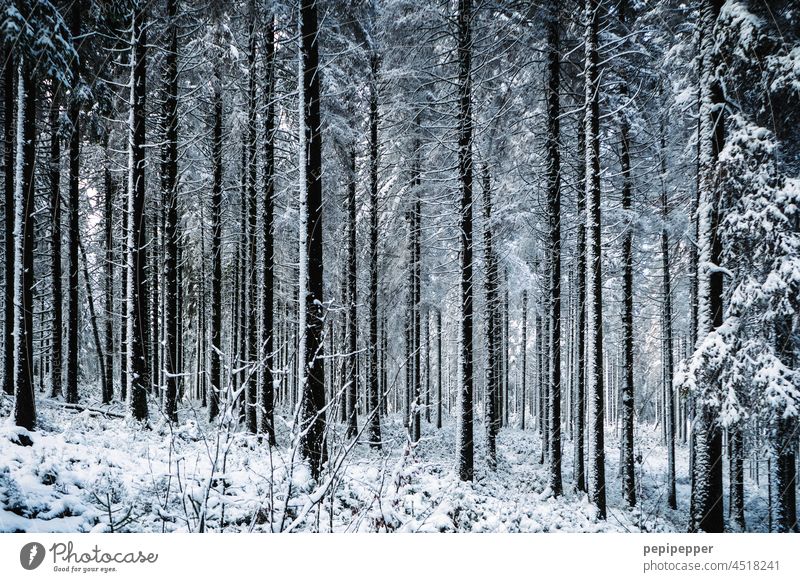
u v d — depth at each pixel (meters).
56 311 13.76
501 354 26.20
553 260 12.26
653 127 13.52
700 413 8.25
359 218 18.16
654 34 12.32
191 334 24.11
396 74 12.40
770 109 8.16
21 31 6.78
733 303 7.74
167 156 13.08
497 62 12.54
